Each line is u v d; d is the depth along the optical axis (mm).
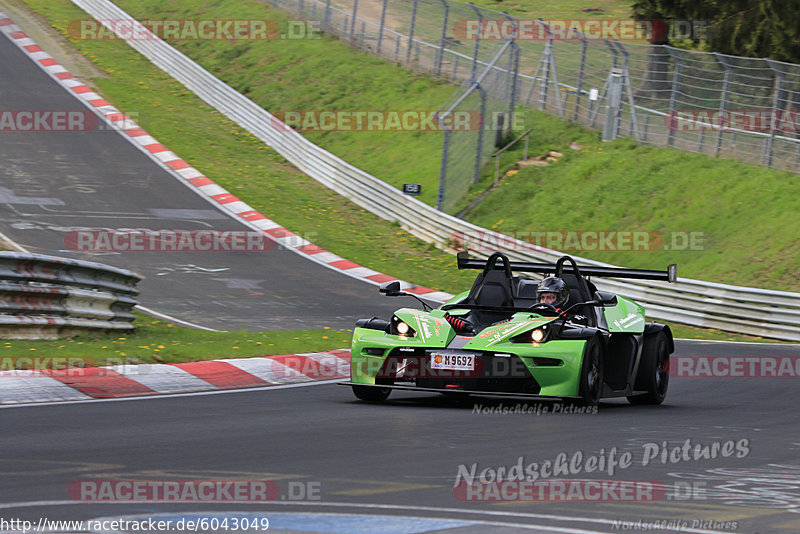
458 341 31469
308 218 91875
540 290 33406
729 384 41625
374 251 84750
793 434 27156
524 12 168250
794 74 89688
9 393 30438
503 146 104000
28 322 39719
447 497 17641
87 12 155750
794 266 73562
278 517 15766
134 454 21578
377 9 138000
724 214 83438
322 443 23531
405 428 26281
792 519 16594
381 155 107688
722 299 69750
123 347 40344
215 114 123062
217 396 32781
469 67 120875
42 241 73125
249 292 66250
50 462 20469
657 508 17188
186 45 143250
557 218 89250
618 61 103938
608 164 95938
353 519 15695
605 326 34094
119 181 94812
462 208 94625
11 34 141500
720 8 112188
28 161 96875
